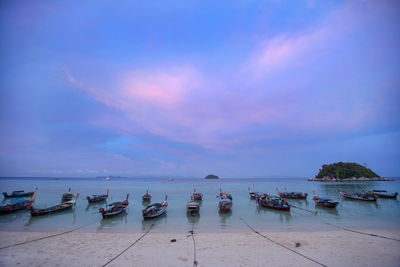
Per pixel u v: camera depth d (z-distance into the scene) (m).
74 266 13.70
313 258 14.91
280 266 13.67
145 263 14.16
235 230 23.38
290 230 23.33
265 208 36.66
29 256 15.30
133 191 74.69
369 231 22.09
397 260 14.51
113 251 16.33
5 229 23.80
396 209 36.44
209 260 14.62
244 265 13.82
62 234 21.11
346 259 14.73
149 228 24.25
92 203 43.16
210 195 60.75
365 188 90.25
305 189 86.12
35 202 45.41
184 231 22.94
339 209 36.38
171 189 85.75
